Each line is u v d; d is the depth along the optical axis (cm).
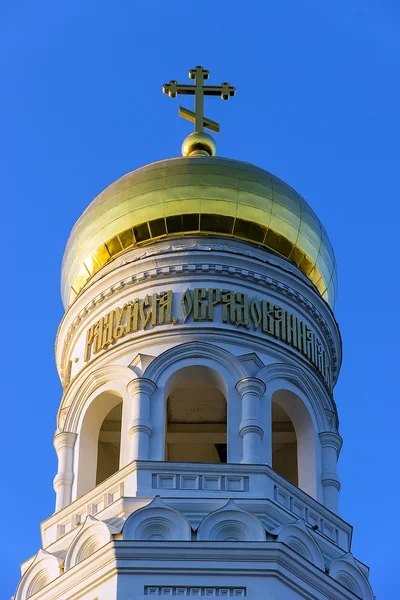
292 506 5166
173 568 4794
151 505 4916
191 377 5422
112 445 5756
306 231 5859
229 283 5578
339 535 5288
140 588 4769
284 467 5797
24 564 5184
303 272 5900
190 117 6556
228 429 5266
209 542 4825
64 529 5234
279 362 5484
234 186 5756
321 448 5503
